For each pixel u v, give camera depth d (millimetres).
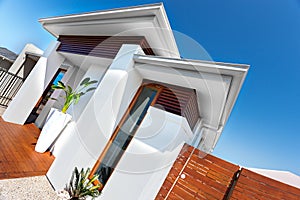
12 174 3346
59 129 5094
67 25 6176
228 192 2865
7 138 4926
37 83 6875
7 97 10211
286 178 7070
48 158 4809
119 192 3115
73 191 3426
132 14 4414
